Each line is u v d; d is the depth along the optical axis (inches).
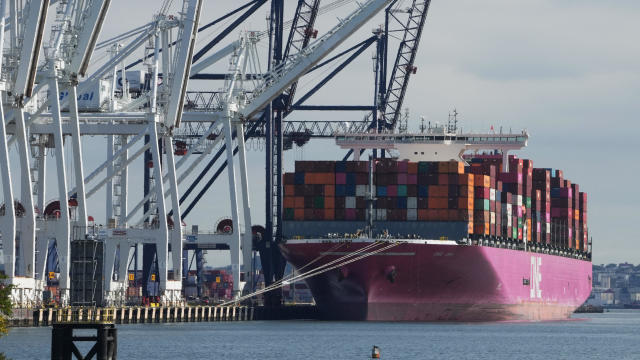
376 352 7578.7
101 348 5032.0
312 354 7839.6
